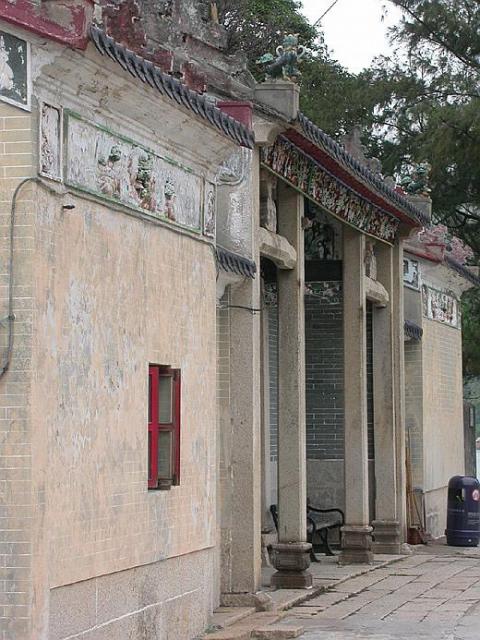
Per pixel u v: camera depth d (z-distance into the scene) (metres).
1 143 10.25
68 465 10.83
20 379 10.12
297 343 18.38
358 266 21.75
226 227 16.36
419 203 25.27
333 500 23.94
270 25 38.31
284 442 18.33
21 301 10.17
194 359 14.05
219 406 16.27
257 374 16.52
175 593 13.37
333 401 23.95
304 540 18.30
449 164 39.75
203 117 13.20
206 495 14.41
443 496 30.52
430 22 41.75
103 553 11.50
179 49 15.59
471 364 40.75
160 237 13.07
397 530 23.88
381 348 24.16
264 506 21.97
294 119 16.36
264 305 22.22
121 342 12.02
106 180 11.70
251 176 16.38
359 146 23.28
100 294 11.55
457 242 32.78
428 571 21.25
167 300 13.25
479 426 79.69
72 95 10.95
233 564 16.08
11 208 10.20
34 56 10.32
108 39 10.75
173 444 13.38
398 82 41.75
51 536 10.48
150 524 12.64
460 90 41.44
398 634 14.73
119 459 11.92
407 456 26.95
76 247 11.05
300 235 18.52
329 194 19.70
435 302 30.11
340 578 19.77
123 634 11.91
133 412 12.28
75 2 10.35
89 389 11.29
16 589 10.00
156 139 12.88
